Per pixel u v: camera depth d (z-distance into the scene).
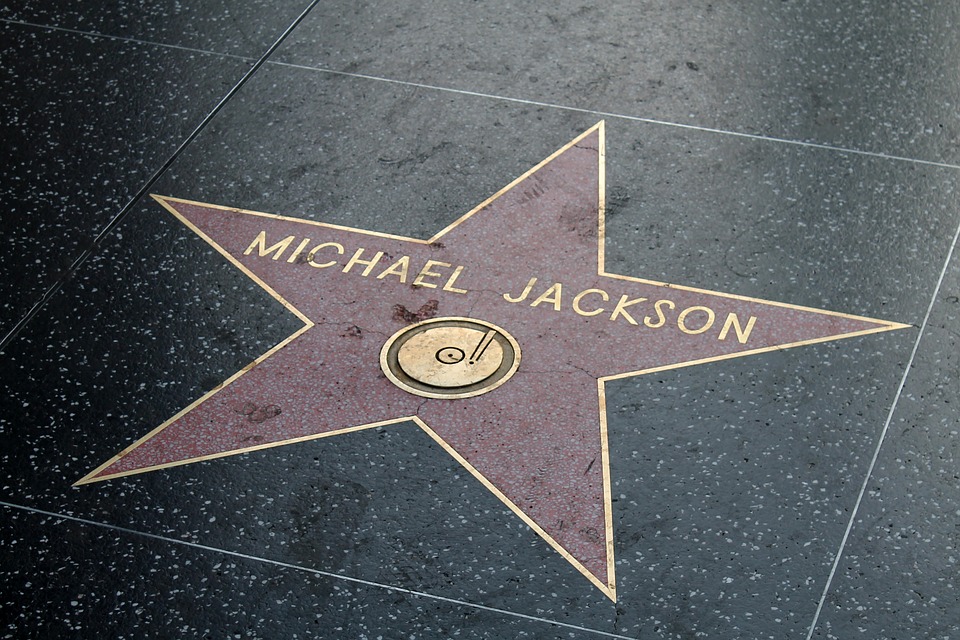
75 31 4.77
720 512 3.15
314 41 4.75
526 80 4.57
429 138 4.31
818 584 3.00
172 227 3.96
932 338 3.63
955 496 3.21
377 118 4.39
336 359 3.53
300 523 3.12
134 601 2.95
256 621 2.91
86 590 2.97
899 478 3.24
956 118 4.45
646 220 3.99
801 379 3.48
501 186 4.11
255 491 3.19
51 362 3.53
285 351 3.56
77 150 4.26
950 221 4.03
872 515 3.15
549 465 3.25
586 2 4.94
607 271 3.80
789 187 4.13
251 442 3.31
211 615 2.92
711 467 3.25
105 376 3.49
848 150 4.30
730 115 4.43
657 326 3.63
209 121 4.38
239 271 3.80
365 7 4.92
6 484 3.20
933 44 4.76
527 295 3.72
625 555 3.05
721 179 4.16
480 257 3.85
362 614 2.93
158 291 3.74
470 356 3.53
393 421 3.36
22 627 2.88
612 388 3.44
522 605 2.95
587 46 4.72
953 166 4.25
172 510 3.15
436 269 3.81
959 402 3.44
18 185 4.11
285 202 4.06
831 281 3.80
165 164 4.21
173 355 3.55
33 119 4.38
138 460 3.27
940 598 2.98
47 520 3.12
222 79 4.57
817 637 2.89
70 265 3.83
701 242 3.92
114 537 3.09
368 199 4.07
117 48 4.70
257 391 3.45
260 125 4.37
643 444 3.30
